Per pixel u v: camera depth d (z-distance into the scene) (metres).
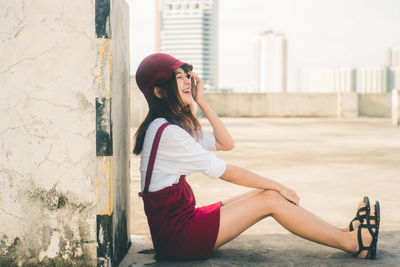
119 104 1.86
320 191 3.71
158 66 1.83
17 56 1.66
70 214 1.69
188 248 1.89
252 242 2.31
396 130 11.12
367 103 18.75
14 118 1.67
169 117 1.87
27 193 1.69
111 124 1.67
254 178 1.91
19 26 1.65
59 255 1.71
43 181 1.68
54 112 1.66
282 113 18.17
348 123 14.13
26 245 1.71
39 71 1.66
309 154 6.32
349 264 1.96
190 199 1.92
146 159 1.84
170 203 1.84
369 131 10.80
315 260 2.02
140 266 1.92
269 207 1.92
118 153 1.85
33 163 1.68
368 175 4.55
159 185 1.82
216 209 1.92
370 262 1.99
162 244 1.90
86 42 1.63
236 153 6.41
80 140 1.66
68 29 1.64
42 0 1.64
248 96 18.02
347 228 2.14
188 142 1.80
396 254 2.10
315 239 1.99
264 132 10.42
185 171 1.83
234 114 17.98
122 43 1.91
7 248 1.72
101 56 1.63
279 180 4.25
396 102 13.13
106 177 1.67
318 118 17.64
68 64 1.64
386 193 3.63
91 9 1.63
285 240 2.35
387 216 2.86
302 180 4.26
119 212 1.91
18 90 1.67
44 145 1.67
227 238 1.91
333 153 6.44
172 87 1.84
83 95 1.65
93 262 1.70
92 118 1.65
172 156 1.80
